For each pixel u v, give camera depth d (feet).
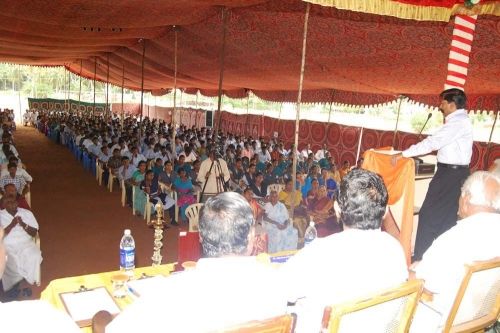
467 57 12.93
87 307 6.95
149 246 20.21
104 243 20.31
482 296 7.09
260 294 5.14
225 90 64.49
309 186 26.45
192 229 19.13
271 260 9.51
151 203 23.85
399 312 5.72
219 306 4.91
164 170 26.89
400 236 10.55
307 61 27.76
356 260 6.08
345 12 17.63
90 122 59.31
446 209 10.56
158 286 5.11
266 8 20.03
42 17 25.66
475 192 7.52
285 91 51.21
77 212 25.77
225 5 21.43
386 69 25.59
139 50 42.24
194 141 41.86
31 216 15.25
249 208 5.61
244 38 26.20
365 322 5.41
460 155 10.41
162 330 4.67
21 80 113.70
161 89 81.25
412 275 8.11
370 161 11.37
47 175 37.63
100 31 32.14
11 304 4.33
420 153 10.50
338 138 46.83
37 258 14.78
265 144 42.68
